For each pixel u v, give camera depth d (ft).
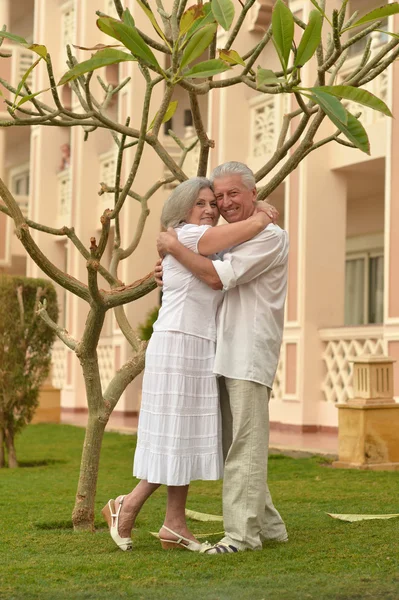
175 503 15.35
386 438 29.04
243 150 52.75
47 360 34.42
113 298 16.29
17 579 13.05
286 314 47.91
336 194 47.21
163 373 14.88
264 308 15.11
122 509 15.37
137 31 13.35
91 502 17.70
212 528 17.94
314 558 14.05
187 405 14.85
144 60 12.94
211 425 14.98
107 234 15.24
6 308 33.47
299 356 46.65
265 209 15.26
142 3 13.25
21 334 33.53
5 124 15.61
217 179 15.46
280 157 16.80
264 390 15.08
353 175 47.78
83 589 12.29
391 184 39.58
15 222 16.10
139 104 61.31
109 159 66.13
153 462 14.79
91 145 68.33
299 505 20.75
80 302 69.51
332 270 47.03
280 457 32.91
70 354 70.38
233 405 14.97
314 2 12.24
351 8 51.57
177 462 14.64
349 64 45.21
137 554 14.89
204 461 14.90
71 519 18.98
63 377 72.64
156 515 19.90
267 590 11.81
